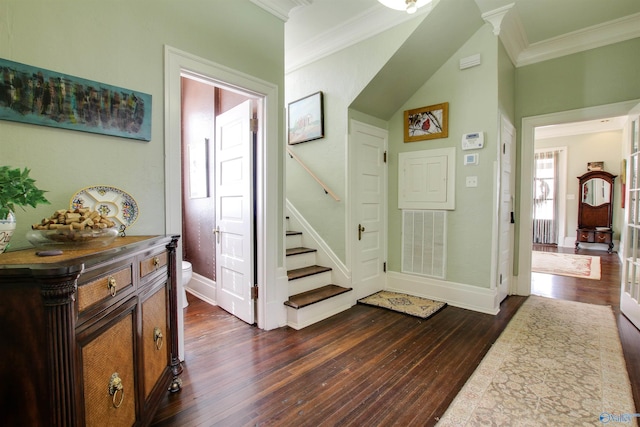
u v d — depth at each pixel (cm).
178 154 199
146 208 185
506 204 338
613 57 311
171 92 194
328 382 186
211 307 316
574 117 332
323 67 348
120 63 172
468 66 307
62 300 85
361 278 342
